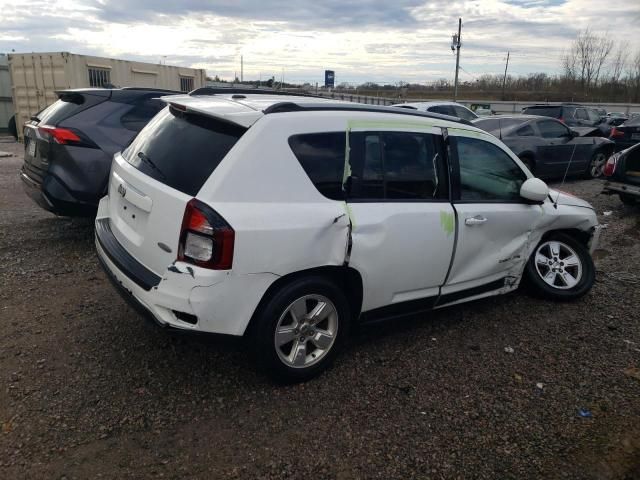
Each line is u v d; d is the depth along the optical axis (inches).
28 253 213.8
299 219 118.4
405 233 137.3
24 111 612.4
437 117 153.4
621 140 599.5
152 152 131.7
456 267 153.5
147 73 655.1
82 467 99.7
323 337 130.8
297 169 121.0
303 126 123.6
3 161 475.2
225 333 114.9
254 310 116.6
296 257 118.4
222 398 123.0
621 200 344.8
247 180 114.5
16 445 104.0
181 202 111.9
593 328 168.4
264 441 109.8
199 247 109.5
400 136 141.0
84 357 136.8
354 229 127.1
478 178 159.3
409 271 141.6
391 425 117.1
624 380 138.7
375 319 143.4
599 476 104.5
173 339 147.9
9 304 165.0
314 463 104.5
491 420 120.4
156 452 104.9
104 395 121.5
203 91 169.3
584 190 419.8
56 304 167.0
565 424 119.9
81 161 209.2
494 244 163.3
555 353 151.9
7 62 668.1
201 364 136.6
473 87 2945.4
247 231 111.0
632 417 123.0
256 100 138.8
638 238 276.8
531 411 124.3
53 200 207.6
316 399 125.0
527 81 2918.3
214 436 110.3
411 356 147.1
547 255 191.6
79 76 578.6
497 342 157.3
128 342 145.3
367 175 133.3
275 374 125.1
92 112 219.9
